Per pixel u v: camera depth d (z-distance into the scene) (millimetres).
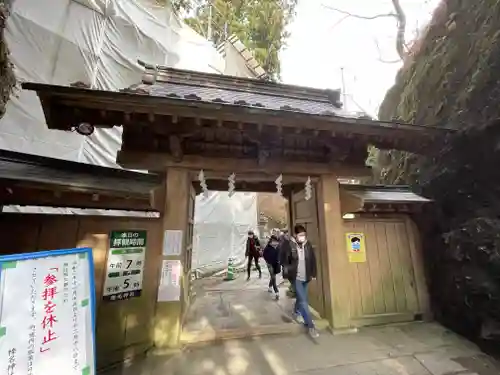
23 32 5688
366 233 5016
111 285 3430
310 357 3549
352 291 4711
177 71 5398
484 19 5508
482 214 4344
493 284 3834
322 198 4797
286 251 4578
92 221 3477
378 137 4461
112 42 7609
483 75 4914
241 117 3535
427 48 7629
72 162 3520
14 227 2990
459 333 4305
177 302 3809
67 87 2857
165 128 3740
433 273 4969
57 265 1823
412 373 3211
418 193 5672
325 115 3713
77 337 1842
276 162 4535
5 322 1480
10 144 5453
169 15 9758
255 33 16344
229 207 11797
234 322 4621
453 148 5109
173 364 3357
